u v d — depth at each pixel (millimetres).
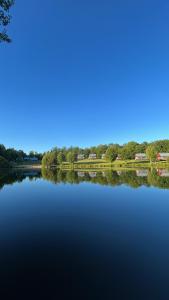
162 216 22500
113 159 166375
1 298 9938
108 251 14367
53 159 171375
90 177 65562
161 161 137500
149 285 10766
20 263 12781
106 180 55594
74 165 167250
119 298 9945
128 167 132625
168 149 143125
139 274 11664
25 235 17188
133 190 38469
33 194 36031
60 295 10156
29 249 14633
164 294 10188
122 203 28641
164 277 11406
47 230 18484
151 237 16734
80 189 40875
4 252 14180
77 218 22000
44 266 12500
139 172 84625
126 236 16969
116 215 23094
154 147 142125
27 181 56344
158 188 40062
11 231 18188
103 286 10750
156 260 13141
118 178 60156
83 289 10516
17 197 33500
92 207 26656
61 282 11023
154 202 28922
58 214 23656
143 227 19094
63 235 17219
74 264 12641
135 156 164875
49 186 45688
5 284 10875
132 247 14914
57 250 14469
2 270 12062
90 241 16016
